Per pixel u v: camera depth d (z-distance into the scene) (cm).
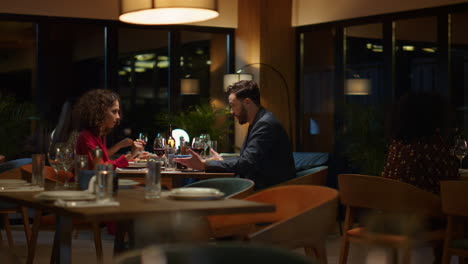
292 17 886
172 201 233
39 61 782
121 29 828
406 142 354
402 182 333
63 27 795
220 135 848
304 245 245
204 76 880
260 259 120
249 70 870
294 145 885
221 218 309
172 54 858
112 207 212
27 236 473
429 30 734
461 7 704
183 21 505
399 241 238
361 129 728
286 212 291
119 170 452
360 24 805
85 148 396
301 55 888
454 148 486
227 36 895
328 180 816
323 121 855
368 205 346
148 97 848
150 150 846
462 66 707
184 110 869
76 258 503
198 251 121
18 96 775
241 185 336
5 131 743
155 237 218
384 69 778
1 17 765
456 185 303
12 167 480
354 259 487
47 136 779
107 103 408
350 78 820
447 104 353
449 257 311
